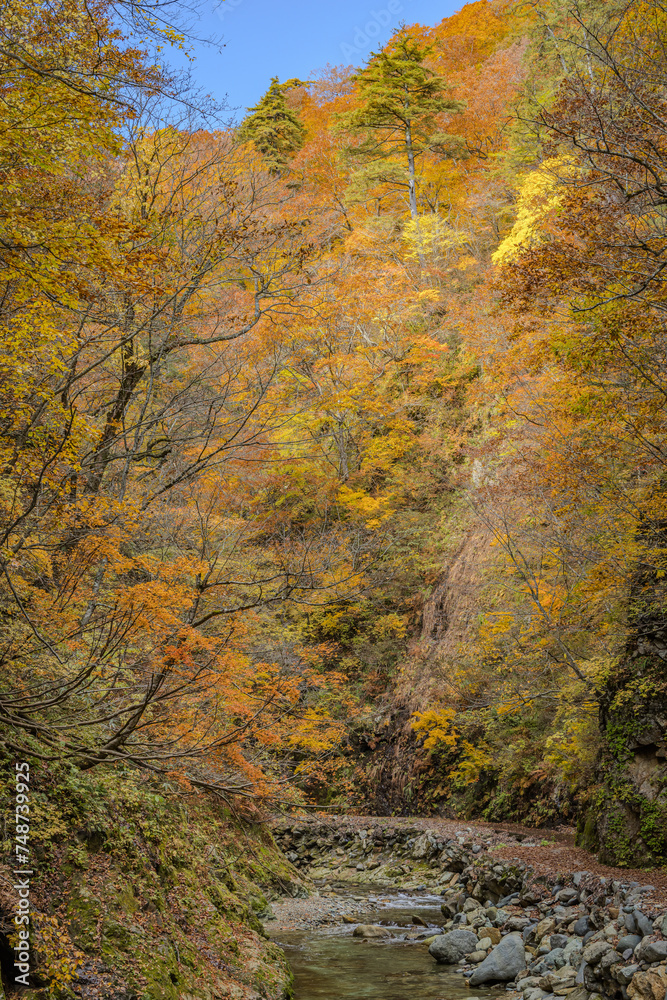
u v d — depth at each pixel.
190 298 10.42
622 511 11.32
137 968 6.48
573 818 17.75
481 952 10.88
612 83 8.81
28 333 6.16
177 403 10.28
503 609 20.89
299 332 11.92
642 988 7.15
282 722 9.87
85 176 7.92
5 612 7.42
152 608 6.67
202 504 10.64
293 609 21.02
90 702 8.20
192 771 8.28
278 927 13.23
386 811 24.30
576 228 8.44
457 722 21.36
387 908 14.93
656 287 8.40
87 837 7.25
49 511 7.48
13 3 5.51
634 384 10.31
